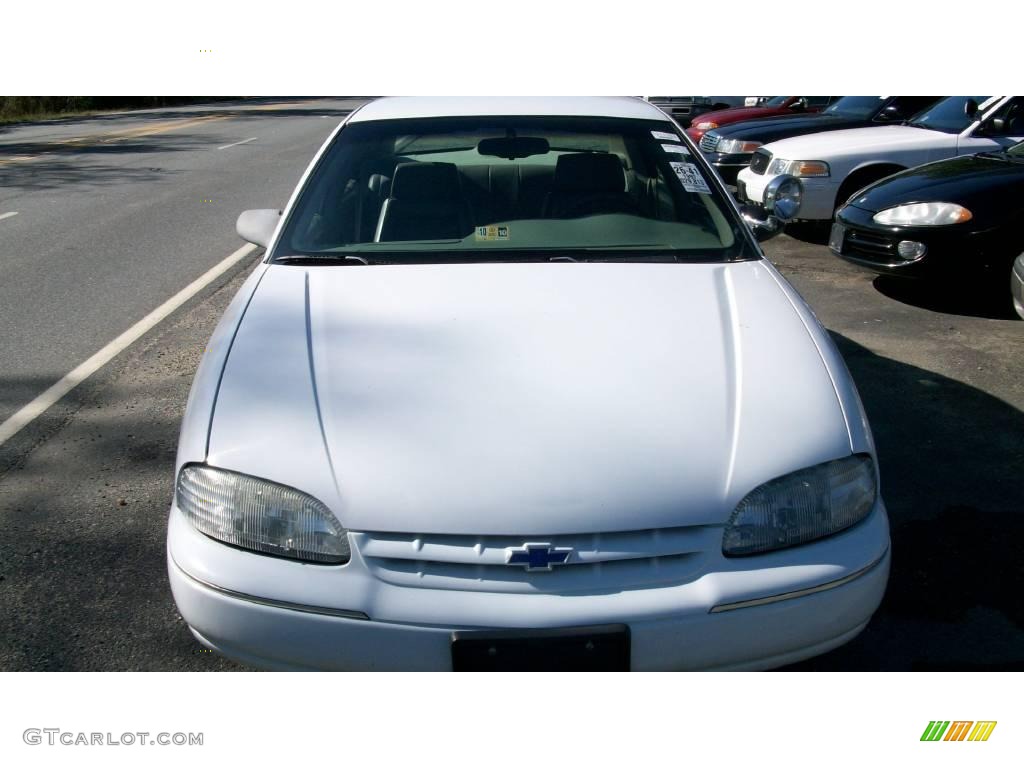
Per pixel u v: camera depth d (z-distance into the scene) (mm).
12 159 15469
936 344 5453
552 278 2938
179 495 2277
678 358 2496
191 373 4973
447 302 2771
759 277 3012
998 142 7852
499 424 2250
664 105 15812
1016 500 3574
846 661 2676
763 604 2123
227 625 2150
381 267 3045
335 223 3295
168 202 10742
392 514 2096
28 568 3131
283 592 2105
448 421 2260
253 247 8141
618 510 2100
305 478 2152
